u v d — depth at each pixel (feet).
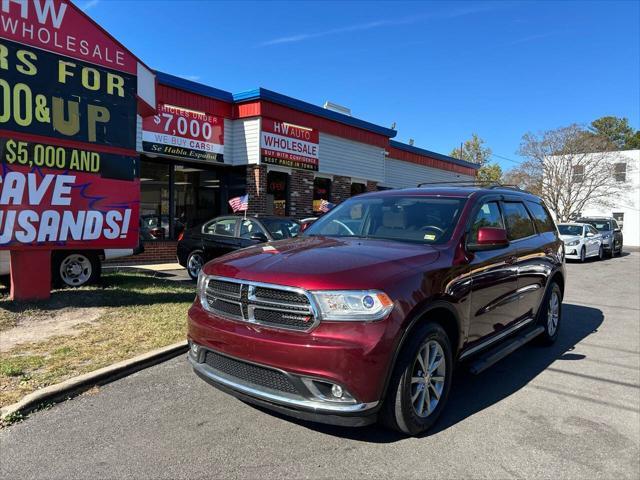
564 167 127.95
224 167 51.24
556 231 21.84
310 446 11.25
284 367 10.50
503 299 15.55
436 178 81.71
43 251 23.41
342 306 10.43
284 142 50.21
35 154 22.06
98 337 18.76
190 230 36.47
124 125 24.89
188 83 43.80
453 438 11.80
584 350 19.69
